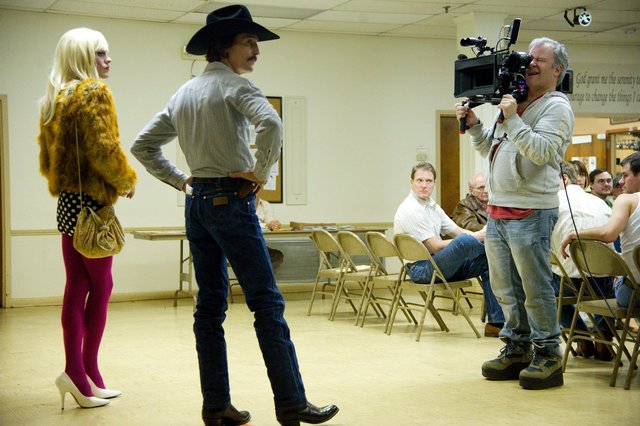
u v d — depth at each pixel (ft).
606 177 25.52
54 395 14.53
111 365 17.40
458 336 21.06
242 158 10.93
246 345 20.12
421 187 21.72
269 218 32.22
